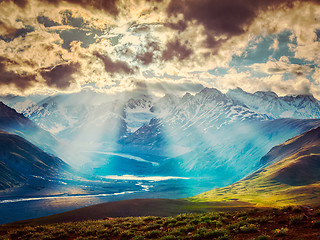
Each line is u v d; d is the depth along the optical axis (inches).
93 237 1387.8
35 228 1688.0
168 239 1131.3
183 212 2566.4
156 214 2456.9
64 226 1692.9
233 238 1000.9
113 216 2406.5
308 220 1067.9
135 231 1416.1
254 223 1152.2
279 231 962.1
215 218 1395.2
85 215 2481.5
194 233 1164.5
